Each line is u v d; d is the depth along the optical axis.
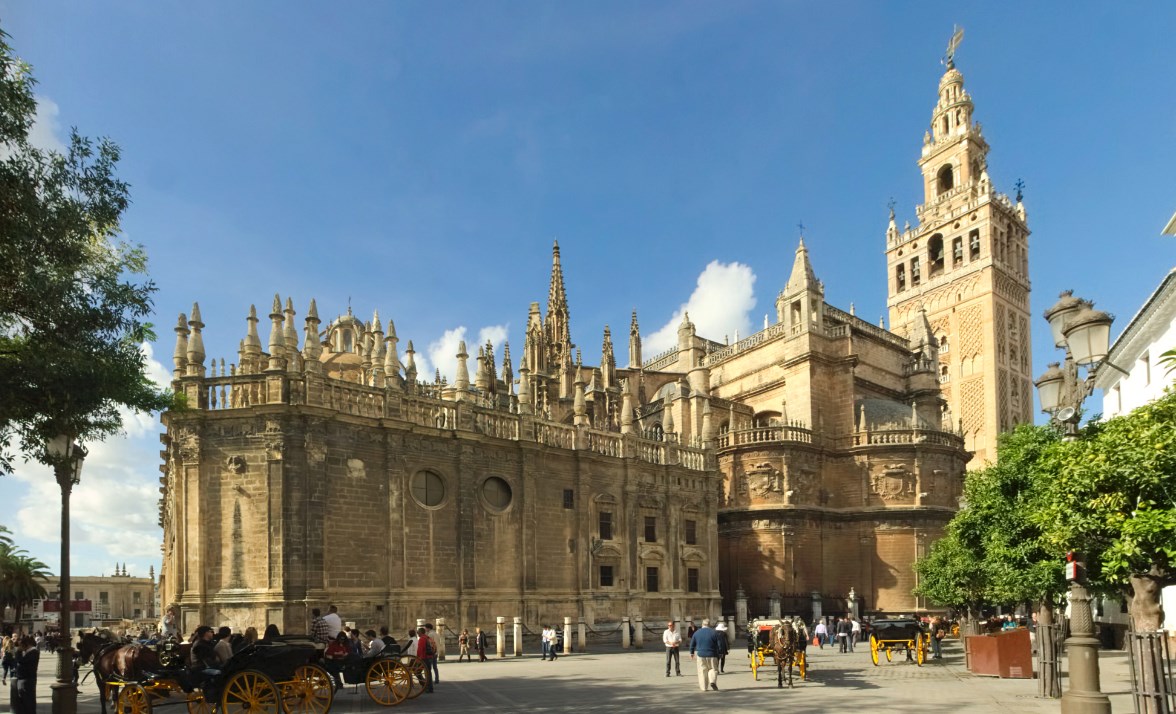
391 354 43.66
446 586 42.41
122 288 21.30
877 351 79.25
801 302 72.12
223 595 36.75
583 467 50.06
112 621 63.12
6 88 17.45
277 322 40.50
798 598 64.31
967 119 107.00
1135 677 16.53
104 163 20.56
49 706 25.20
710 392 82.56
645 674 32.12
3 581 79.88
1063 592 25.59
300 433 37.78
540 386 71.19
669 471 55.69
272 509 36.72
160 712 23.45
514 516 46.00
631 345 86.62
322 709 20.64
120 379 21.14
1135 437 16.69
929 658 40.88
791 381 71.94
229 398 38.59
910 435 69.19
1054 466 20.03
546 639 39.62
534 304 80.06
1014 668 30.89
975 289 99.81
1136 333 37.72
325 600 37.34
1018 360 101.25
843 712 21.28
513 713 21.36
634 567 52.03
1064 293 18.94
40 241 19.34
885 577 66.75
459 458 43.75
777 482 66.81
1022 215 106.69
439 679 29.80
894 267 111.06
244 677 19.56
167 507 46.22
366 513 39.81
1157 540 15.55
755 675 29.98
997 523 27.73
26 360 19.55
